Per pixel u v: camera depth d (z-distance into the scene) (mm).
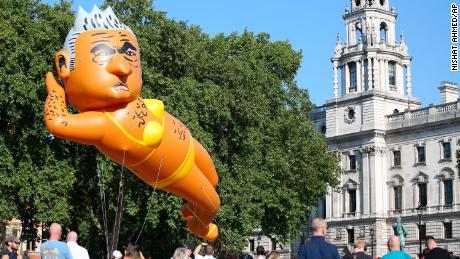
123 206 39438
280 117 55000
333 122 95188
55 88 18453
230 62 45375
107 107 18328
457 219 81812
